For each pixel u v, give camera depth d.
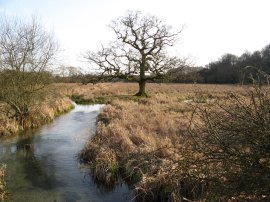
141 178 8.23
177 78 32.12
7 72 17.39
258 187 4.42
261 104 4.70
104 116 18.80
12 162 11.36
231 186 4.65
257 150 4.51
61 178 9.70
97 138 12.51
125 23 31.22
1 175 9.64
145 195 7.68
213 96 6.51
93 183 9.31
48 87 19.45
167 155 8.84
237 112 4.91
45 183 9.33
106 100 33.12
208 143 5.32
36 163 11.22
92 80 33.22
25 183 9.34
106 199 8.16
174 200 7.06
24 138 15.16
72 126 18.20
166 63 31.39
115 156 10.05
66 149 13.05
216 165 5.38
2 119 16.64
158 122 14.48
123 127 13.48
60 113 23.80
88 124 18.69
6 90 17.02
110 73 32.56
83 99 34.62
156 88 49.56
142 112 18.80
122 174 9.36
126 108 21.23
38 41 18.30
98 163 9.72
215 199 5.15
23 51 17.72
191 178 5.78
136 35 31.39
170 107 21.11
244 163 4.56
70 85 46.66
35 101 18.70
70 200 8.14
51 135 15.78
